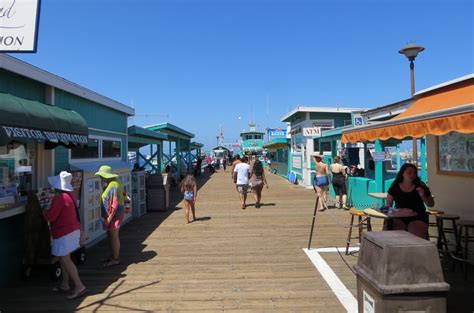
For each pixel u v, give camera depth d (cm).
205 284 581
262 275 618
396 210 574
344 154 1551
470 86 592
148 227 1030
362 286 372
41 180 682
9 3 401
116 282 596
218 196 1748
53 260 594
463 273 597
